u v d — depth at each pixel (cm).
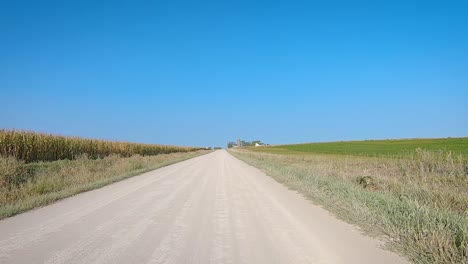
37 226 873
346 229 840
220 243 725
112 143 4450
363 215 891
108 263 597
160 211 1083
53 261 605
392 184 1498
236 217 992
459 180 1541
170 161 4250
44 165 2234
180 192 1536
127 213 1048
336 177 1853
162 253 656
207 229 849
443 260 560
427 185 1345
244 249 683
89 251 665
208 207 1156
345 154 5975
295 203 1235
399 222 784
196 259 623
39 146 2777
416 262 585
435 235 635
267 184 1859
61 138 3111
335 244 711
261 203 1236
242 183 1911
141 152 5484
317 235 785
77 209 1111
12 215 1012
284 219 962
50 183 1605
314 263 600
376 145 8275
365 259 617
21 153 2598
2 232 812
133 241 738
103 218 974
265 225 890
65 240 742
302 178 1886
